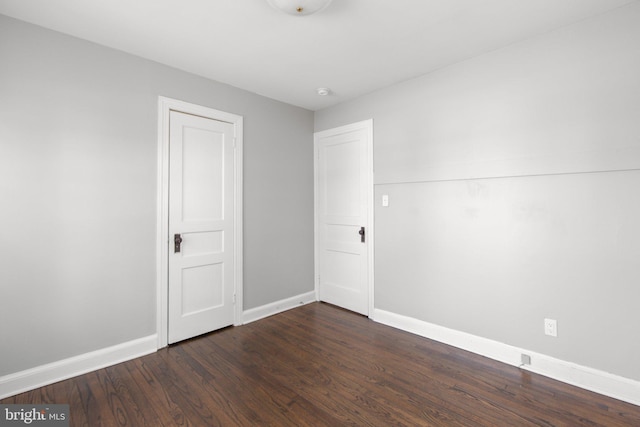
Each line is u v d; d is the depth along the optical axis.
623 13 1.88
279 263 3.50
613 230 1.92
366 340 2.76
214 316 2.94
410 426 1.69
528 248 2.25
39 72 2.05
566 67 2.08
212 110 2.90
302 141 3.75
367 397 1.94
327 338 2.80
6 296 1.95
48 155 2.08
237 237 3.10
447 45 2.33
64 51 2.14
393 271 3.07
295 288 3.66
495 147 2.39
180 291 2.71
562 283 2.11
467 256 2.56
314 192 3.88
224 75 2.83
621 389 1.89
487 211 2.45
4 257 1.94
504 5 1.87
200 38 2.22
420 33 2.16
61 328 2.13
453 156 2.63
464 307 2.58
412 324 2.92
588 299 2.01
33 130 2.03
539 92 2.19
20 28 1.99
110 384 2.08
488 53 2.43
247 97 3.19
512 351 2.32
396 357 2.45
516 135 2.29
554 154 2.12
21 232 1.99
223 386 2.06
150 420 1.74
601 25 1.95
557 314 2.13
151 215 2.54
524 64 2.25
